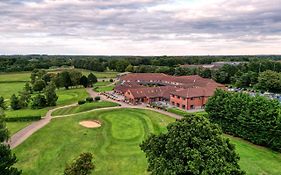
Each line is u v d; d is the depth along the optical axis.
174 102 104.06
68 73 152.38
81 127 72.25
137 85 136.75
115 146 57.72
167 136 31.06
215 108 69.88
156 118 80.75
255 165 49.56
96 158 51.25
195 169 26.64
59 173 45.16
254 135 60.75
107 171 45.69
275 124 56.47
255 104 61.06
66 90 147.25
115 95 127.62
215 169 26.62
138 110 92.75
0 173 32.28
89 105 99.44
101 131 68.69
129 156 52.06
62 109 96.44
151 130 68.50
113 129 70.06
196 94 99.19
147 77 161.50
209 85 122.88
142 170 45.72
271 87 147.50
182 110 94.25
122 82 157.88
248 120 61.41
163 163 28.53
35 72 188.75
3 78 190.88
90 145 58.38
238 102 64.88
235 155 30.56
